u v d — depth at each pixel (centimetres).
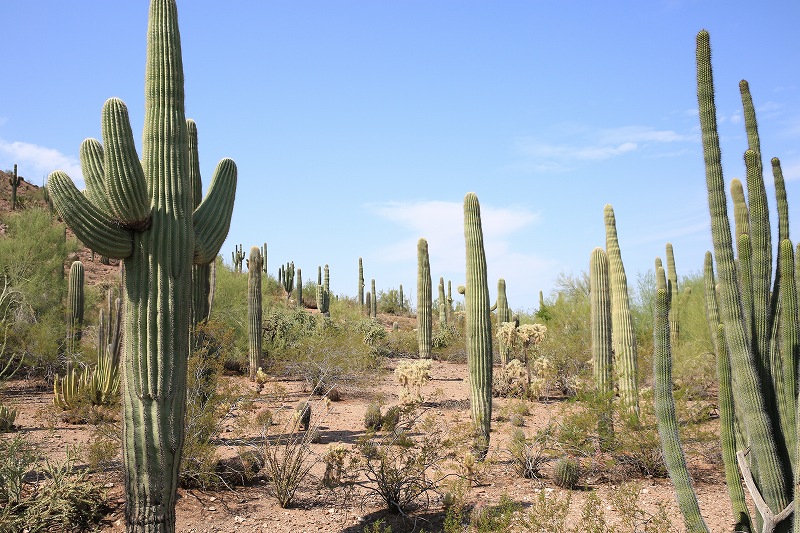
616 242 1084
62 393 1199
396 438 778
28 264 1970
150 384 586
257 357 1680
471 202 961
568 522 659
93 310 2205
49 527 657
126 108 589
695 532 433
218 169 718
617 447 855
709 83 449
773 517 402
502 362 1870
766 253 441
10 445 728
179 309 605
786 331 424
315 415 1241
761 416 417
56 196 561
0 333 1484
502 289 2094
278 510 732
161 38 643
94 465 773
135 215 591
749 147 457
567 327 1838
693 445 901
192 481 795
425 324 2227
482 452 892
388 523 695
